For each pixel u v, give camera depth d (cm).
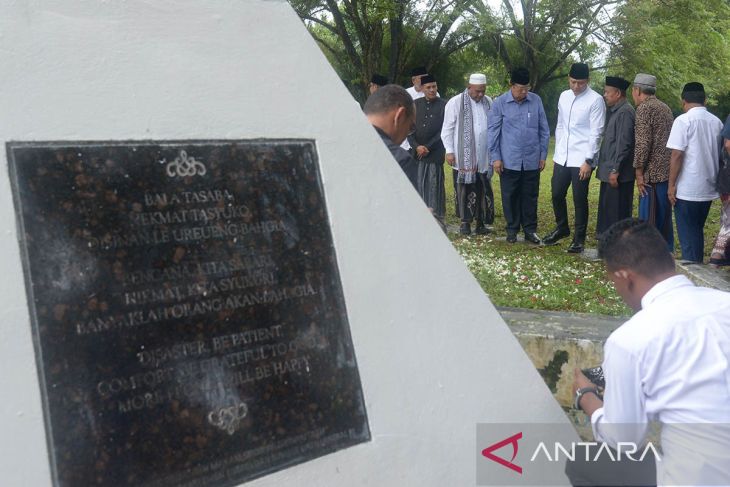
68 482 184
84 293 193
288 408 220
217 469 204
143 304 201
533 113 852
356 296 241
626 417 243
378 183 254
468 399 261
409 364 249
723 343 236
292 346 224
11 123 192
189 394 203
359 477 230
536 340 471
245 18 236
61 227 194
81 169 200
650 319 243
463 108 907
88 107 204
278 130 236
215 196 220
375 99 361
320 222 238
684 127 685
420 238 260
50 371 186
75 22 205
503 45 1908
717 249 675
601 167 775
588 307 573
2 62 193
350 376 234
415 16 1886
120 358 195
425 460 246
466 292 269
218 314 212
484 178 932
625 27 1659
